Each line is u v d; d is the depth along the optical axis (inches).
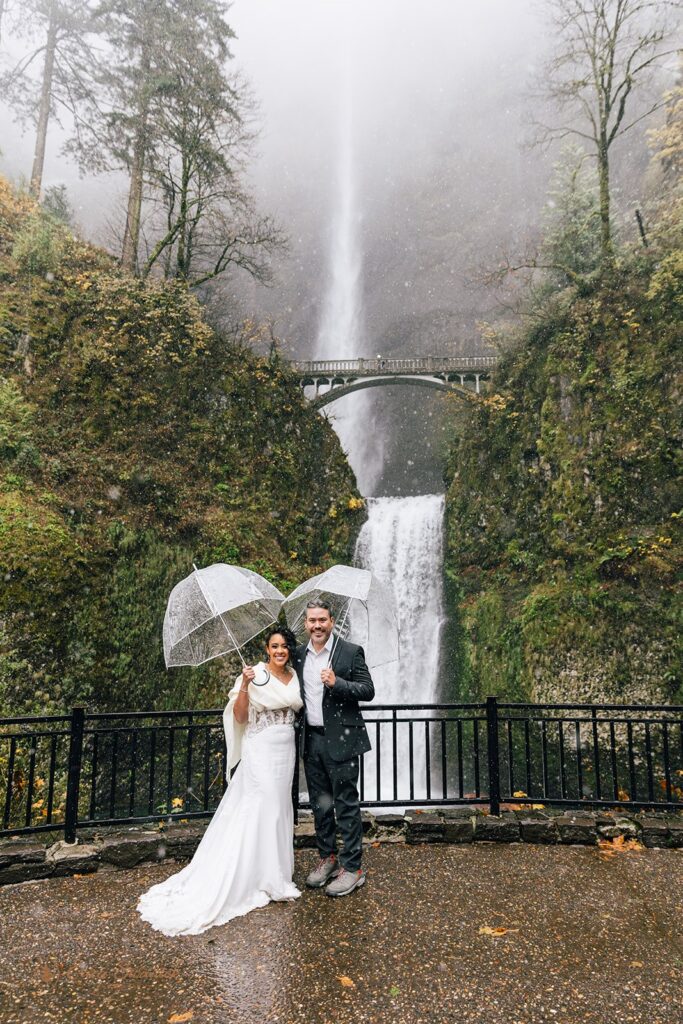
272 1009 108.7
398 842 202.5
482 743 710.5
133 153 1024.9
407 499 1064.8
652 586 634.2
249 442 890.1
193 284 1011.3
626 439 720.3
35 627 521.3
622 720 221.6
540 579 733.9
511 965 123.6
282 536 872.9
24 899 161.3
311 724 168.6
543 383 839.7
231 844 153.0
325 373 1349.7
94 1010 109.1
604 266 847.7
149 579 640.4
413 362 1332.4
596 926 141.6
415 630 941.8
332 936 136.2
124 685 571.2
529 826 202.4
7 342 713.6
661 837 199.9
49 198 1058.1
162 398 804.6
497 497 863.7
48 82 960.3
